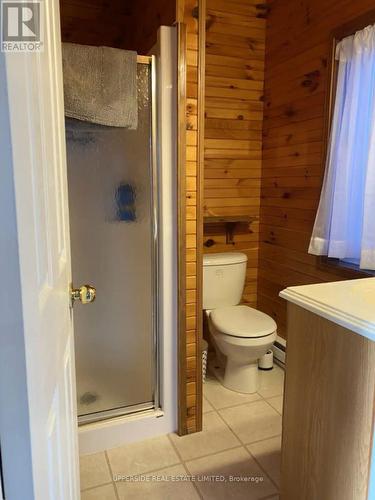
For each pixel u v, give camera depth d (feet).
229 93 8.73
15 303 1.78
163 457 5.90
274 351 8.94
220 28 8.44
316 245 7.16
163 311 6.21
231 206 9.15
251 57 8.80
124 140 5.71
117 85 5.36
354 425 3.47
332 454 3.77
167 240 6.06
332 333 3.67
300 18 7.66
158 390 6.45
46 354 2.30
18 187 1.75
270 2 8.58
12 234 1.74
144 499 5.09
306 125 7.68
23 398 1.86
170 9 5.77
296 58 7.86
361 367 3.35
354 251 6.67
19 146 1.77
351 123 6.36
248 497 5.16
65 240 3.51
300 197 7.97
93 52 5.22
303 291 4.24
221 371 8.48
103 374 6.20
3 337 1.79
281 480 4.66
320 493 3.98
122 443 6.19
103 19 8.37
